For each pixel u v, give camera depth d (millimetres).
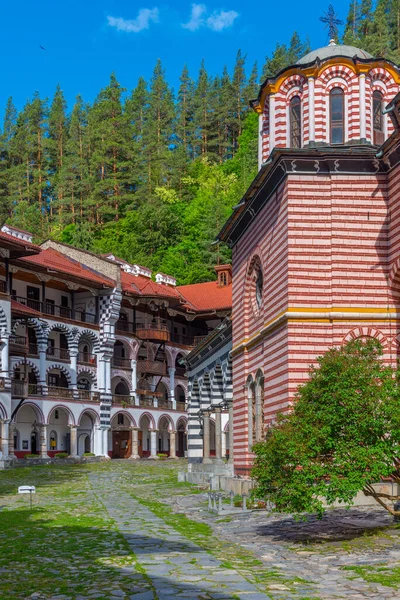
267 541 17359
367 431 16078
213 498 26766
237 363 33188
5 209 123500
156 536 18828
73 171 121625
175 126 141125
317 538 17328
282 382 24906
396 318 24203
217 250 98438
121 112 128750
